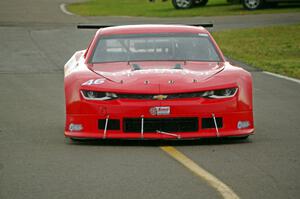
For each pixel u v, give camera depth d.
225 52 44.06
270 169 14.70
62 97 28.03
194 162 15.46
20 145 18.00
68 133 17.73
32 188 13.49
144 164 15.38
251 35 52.47
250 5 72.31
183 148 17.20
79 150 17.16
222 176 14.15
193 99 17.27
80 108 17.56
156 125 17.25
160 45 19.92
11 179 14.24
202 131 17.30
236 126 17.48
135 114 17.17
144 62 19.27
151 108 17.14
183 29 20.72
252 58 41.34
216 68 18.64
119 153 16.69
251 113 17.64
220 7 76.94
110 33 20.58
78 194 12.98
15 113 24.02
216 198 12.55
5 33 55.84
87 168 15.09
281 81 31.95
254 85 30.77
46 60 41.53
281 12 68.62
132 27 20.89
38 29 58.53
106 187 13.43
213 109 17.27
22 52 45.31
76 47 47.38
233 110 17.41
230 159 15.74
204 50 19.81
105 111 17.33
